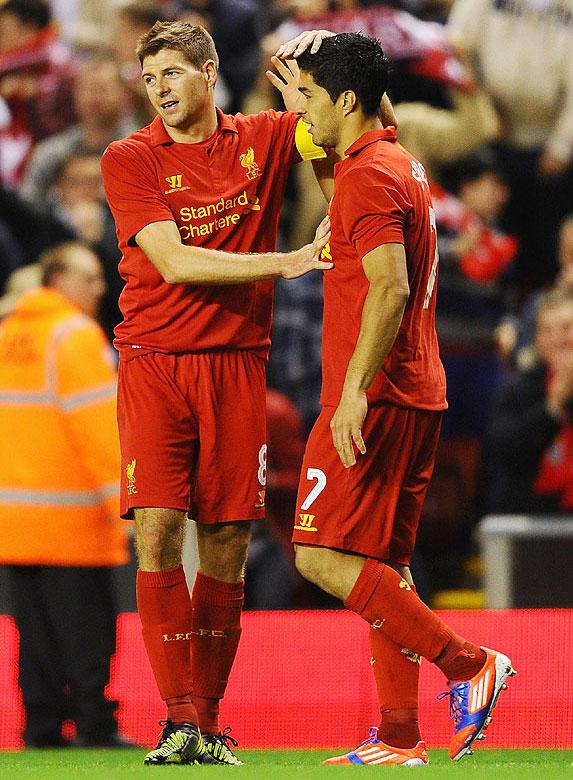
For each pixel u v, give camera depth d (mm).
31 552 22172
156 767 13992
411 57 34031
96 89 35375
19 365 22469
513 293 35906
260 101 34406
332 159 15695
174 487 15055
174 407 15109
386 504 14445
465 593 31578
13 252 32938
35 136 36312
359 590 14328
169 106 14867
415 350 14539
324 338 14695
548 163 35812
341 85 14414
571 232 34094
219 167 15227
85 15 38344
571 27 35625
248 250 15477
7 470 22344
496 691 14250
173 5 38000
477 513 32094
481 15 36000
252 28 36562
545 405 29125
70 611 22234
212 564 15648
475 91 34594
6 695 23125
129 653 22953
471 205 34156
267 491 27344
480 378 32281
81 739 22438
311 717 21781
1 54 36344
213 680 15695
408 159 14539
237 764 15172
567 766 14188
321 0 35250
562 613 21656
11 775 13266
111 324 32656
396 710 14867
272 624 22172
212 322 15125
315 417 30938
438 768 13492
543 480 29250
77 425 22188
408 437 14523
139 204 14961
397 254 13766
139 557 15109
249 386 15445
